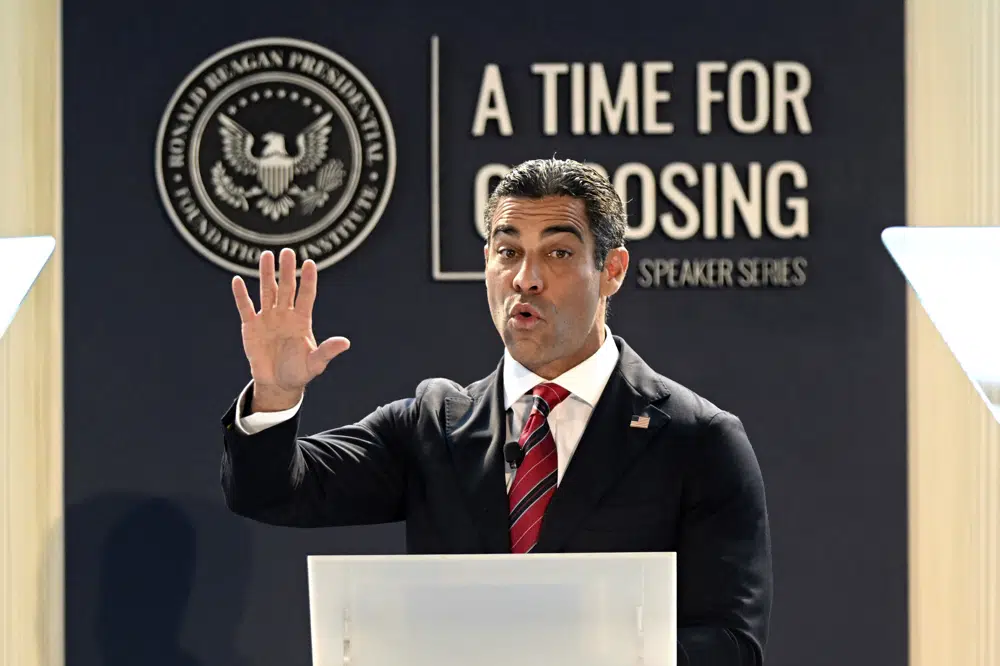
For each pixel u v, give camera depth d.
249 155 12.99
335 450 7.84
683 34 13.16
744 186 13.13
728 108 13.12
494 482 7.41
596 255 7.28
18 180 12.92
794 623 13.03
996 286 6.08
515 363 7.69
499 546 7.29
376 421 8.16
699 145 13.12
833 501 13.06
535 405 7.48
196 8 13.10
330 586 5.31
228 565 12.95
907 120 13.14
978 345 6.14
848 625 13.05
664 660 5.24
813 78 13.19
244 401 7.12
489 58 13.15
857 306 13.11
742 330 13.08
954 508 13.02
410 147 13.10
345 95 13.03
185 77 13.09
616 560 5.27
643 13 13.15
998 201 13.00
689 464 7.45
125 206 13.02
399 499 8.01
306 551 12.95
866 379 13.09
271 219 13.00
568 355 7.32
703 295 13.07
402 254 13.06
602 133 13.11
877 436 13.07
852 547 13.06
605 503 7.32
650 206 13.06
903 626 13.05
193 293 13.02
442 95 13.11
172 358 13.00
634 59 13.15
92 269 13.01
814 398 13.09
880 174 13.14
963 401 13.01
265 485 7.20
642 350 13.07
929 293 6.45
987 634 12.96
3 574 12.77
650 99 13.09
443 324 13.05
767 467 13.07
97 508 12.94
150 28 13.07
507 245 7.22
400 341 13.05
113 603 12.91
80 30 13.05
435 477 7.64
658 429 7.48
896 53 13.15
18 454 12.84
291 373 6.88
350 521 7.88
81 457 12.96
